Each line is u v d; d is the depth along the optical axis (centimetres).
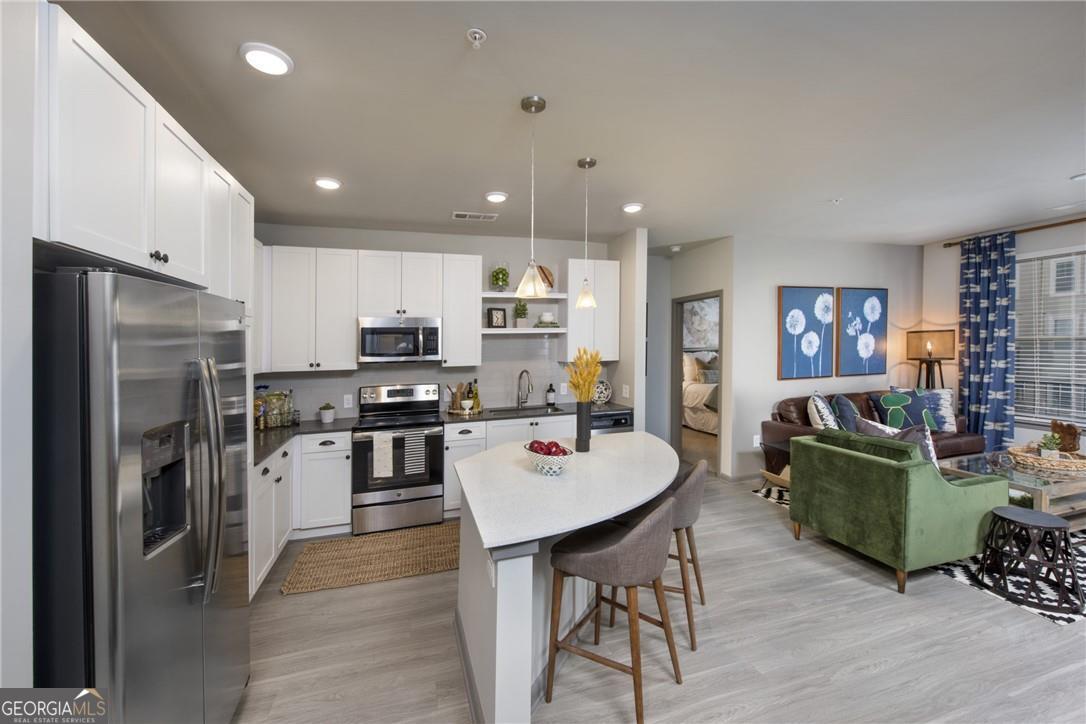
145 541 123
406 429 369
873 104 213
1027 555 267
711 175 302
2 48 94
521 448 275
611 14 153
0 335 92
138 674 113
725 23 157
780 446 450
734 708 186
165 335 125
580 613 243
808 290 518
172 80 190
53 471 103
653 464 240
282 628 242
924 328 568
